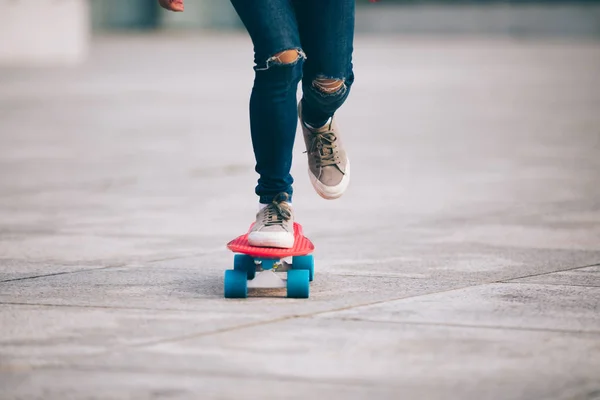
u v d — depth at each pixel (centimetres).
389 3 6644
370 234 818
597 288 612
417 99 2331
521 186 1093
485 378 431
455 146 1483
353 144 1509
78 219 888
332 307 557
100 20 6444
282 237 579
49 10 3638
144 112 1995
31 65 3425
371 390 414
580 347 480
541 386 422
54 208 948
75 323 519
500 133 1661
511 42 5497
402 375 434
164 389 413
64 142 1516
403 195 1034
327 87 603
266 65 575
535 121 1853
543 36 6278
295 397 404
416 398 405
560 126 1766
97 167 1247
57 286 614
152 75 3038
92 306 559
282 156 598
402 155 1375
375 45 5081
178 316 535
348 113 2012
